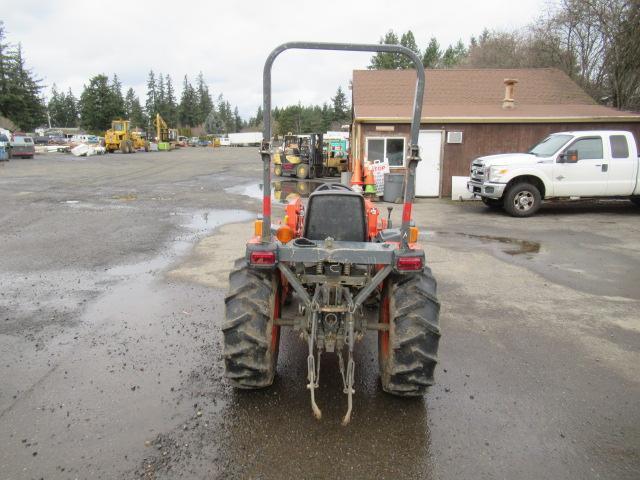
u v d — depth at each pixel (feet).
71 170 79.71
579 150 37.65
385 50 9.24
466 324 15.97
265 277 10.80
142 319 15.94
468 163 49.73
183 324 15.53
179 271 21.52
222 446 9.37
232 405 10.79
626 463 9.14
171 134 235.61
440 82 61.00
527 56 89.71
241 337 10.16
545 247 27.30
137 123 339.98
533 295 19.01
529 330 15.52
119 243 26.99
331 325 10.09
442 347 14.14
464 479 8.63
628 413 10.82
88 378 11.96
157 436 9.66
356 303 9.95
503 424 10.30
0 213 36.42
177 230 30.81
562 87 59.67
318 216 11.63
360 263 9.99
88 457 9.02
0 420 10.15
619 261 24.23
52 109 360.48
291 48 9.29
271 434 9.77
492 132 48.98
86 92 243.81
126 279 20.34
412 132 9.46
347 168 75.36
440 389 11.70
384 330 10.97
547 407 11.01
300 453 9.21
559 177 37.47
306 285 11.52
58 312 16.49
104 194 48.70
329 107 296.30
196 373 12.25
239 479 8.51
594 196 38.04
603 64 63.57
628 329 15.69
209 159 120.47
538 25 74.28
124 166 91.25
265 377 10.66
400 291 10.47
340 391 11.43
